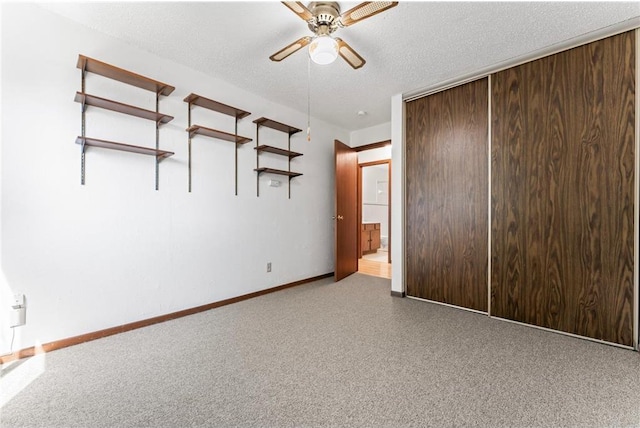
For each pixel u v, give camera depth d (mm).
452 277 2986
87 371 1758
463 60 2570
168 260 2629
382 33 2178
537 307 2441
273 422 1332
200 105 2826
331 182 4445
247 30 2182
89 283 2189
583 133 2219
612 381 1660
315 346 2098
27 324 1939
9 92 1874
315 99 3486
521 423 1327
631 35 2035
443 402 1476
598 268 2164
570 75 2275
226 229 3080
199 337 2252
